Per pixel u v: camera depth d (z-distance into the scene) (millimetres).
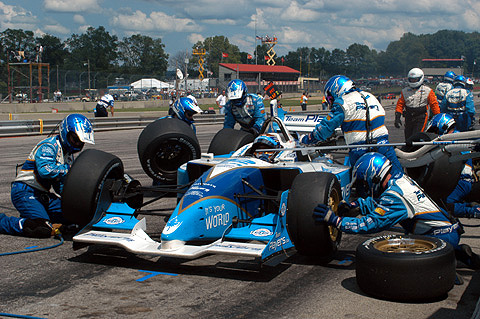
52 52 140625
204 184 5434
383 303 4289
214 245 4871
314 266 5285
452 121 7441
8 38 132125
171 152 8242
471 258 4953
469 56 155625
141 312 4145
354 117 6414
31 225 6262
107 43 148000
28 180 6301
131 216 5797
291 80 82500
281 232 5070
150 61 149875
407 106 11125
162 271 5160
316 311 4141
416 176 7156
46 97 50250
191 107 8695
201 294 4527
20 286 4738
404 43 116750
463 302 4289
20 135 20141
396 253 4242
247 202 5785
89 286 4738
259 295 4500
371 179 4906
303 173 5281
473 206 5934
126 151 14992
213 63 148000
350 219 4793
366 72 156875
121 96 54344
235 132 8156
